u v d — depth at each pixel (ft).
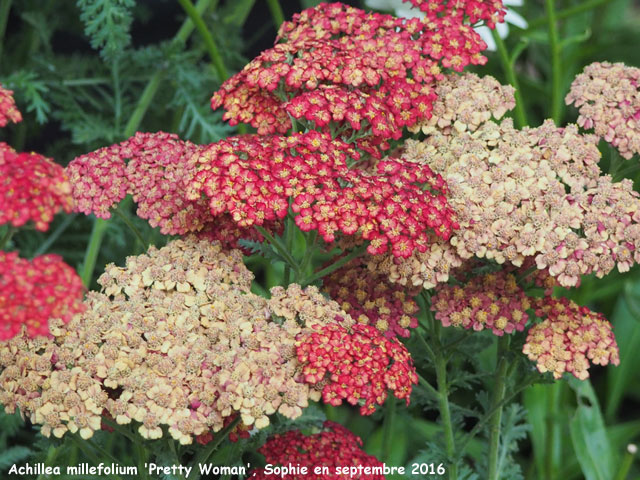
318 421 1.53
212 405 1.40
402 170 1.49
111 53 1.86
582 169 1.51
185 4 1.82
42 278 1.31
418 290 1.56
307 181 1.44
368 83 1.52
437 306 1.55
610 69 1.58
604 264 1.47
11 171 1.33
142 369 1.41
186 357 1.42
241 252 1.54
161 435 1.38
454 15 1.63
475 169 1.52
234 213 1.42
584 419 1.93
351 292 1.58
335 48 1.58
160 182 1.56
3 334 1.30
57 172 1.35
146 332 1.45
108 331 1.44
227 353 1.41
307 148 1.48
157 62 1.93
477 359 1.64
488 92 1.59
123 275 1.50
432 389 1.62
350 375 1.39
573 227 1.47
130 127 1.94
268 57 1.54
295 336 1.44
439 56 1.58
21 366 1.42
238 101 1.57
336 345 1.40
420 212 1.45
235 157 1.45
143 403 1.39
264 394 1.39
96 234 1.88
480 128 1.57
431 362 1.64
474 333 1.62
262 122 1.57
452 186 1.51
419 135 1.73
